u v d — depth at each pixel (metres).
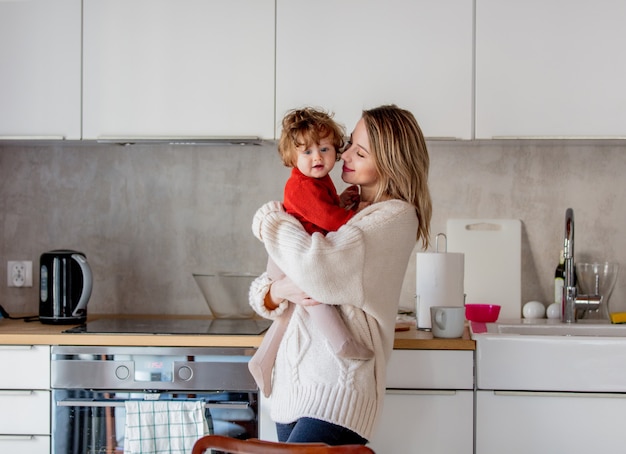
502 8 2.85
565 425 2.57
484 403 2.58
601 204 3.17
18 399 2.68
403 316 3.03
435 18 2.86
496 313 2.95
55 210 3.31
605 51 2.83
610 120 2.83
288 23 2.90
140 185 3.29
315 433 1.99
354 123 2.88
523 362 2.57
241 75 2.92
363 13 2.88
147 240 3.30
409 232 2.11
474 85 2.86
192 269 3.29
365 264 2.04
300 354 2.07
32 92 2.97
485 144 3.17
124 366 2.65
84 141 3.00
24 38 2.97
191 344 2.63
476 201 3.19
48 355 2.67
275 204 2.14
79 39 2.96
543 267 3.19
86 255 3.31
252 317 3.13
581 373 2.56
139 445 2.61
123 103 2.95
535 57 2.85
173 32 2.93
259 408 2.62
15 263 3.32
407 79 2.87
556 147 3.18
